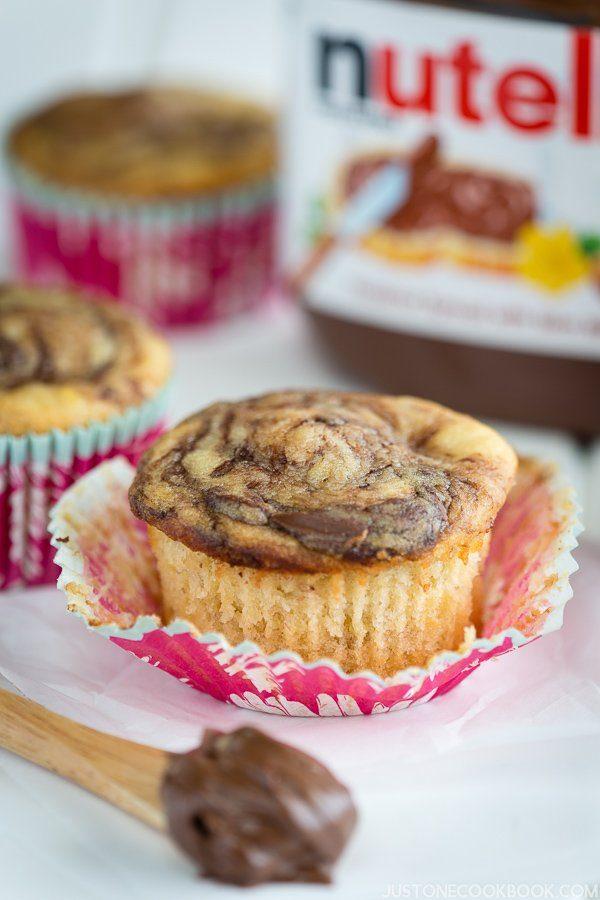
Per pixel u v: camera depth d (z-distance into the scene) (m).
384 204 0.41
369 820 0.30
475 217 0.40
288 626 0.32
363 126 0.41
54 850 0.30
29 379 0.36
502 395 0.42
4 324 0.37
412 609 0.32
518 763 0.31
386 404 0.34
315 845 0.28
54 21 0.57
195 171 0.45
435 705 0.32
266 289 0.48
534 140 0.39
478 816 0.30
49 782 0.31
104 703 0.32
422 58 0.40
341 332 0.43
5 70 0.55
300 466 0.32
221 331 0.48
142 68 0.56
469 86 0.39
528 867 0.29
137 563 0.35
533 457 0.35
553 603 0.32
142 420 0.37
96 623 0.32
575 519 0.33
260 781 0.28
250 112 0.48
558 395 0.41
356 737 0.32
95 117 0.47
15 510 0.36
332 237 0.42
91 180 0.44
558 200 0.40
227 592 0.32
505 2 0.39
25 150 0.46
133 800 0.30
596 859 0.29
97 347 0.37
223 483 0.32
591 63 0.38
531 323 0.41
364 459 0.32
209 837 0.29
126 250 0.45
